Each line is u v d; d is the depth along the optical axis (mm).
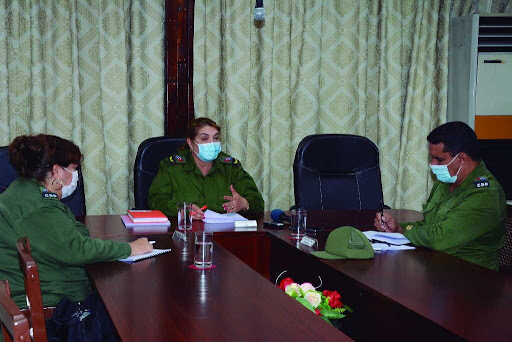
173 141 3359
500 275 2000
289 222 2885
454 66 4355
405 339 1823
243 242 2641
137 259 2059
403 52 4375
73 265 1964
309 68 4230
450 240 2320
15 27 3645
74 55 3760
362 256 2186
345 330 2195
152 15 3889
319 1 4176
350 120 4328
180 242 2354
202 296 1652
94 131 3898
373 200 3404
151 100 3959
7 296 1134
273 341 1325
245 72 4051
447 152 2430
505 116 4230
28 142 2010
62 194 2125
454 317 1561
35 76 3688
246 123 4113
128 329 1389
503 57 4188
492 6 4492
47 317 1971
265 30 4055
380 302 1990
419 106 4367
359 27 4262
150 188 3137
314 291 1838
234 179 3270
